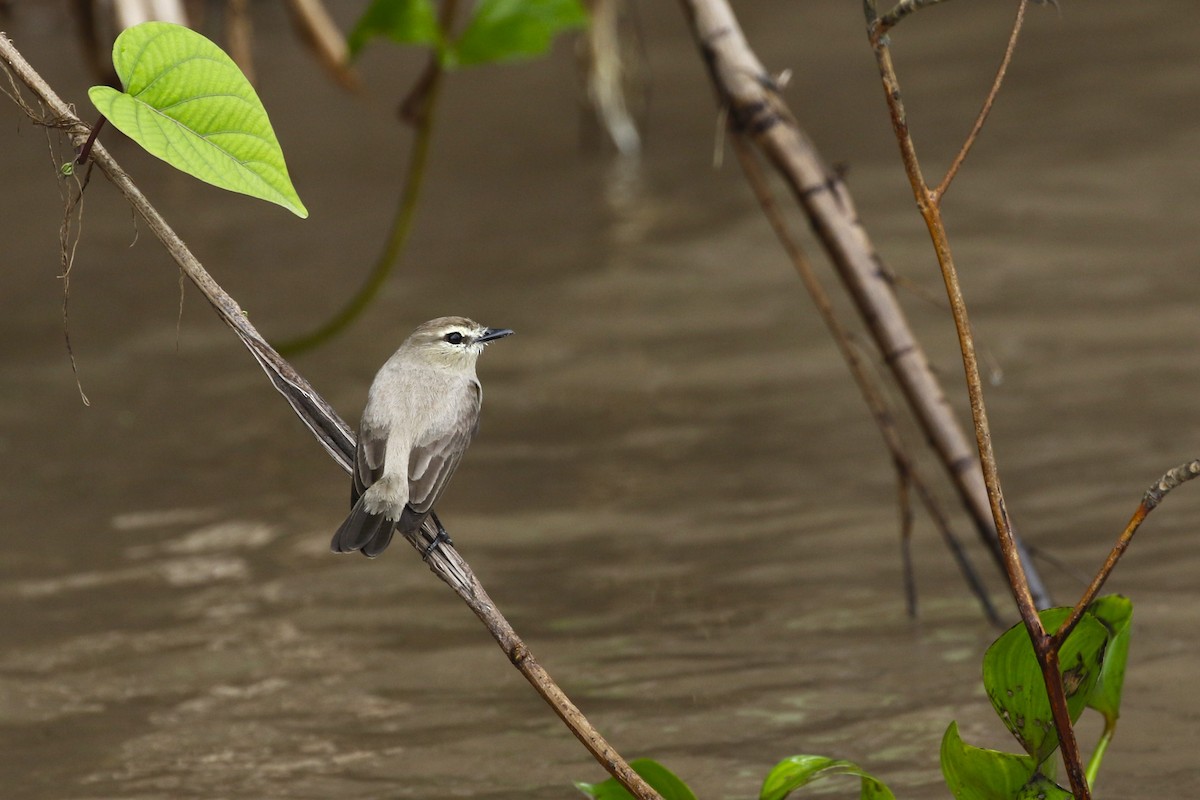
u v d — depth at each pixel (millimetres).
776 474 12086
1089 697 6184
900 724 8016
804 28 32406
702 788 7391
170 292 17969
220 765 7855
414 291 17484
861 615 9562
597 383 14328
